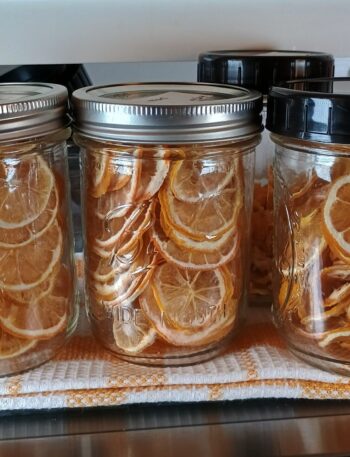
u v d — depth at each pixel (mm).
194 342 436
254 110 412
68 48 552
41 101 395
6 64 550
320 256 417
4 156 401
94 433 409
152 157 402
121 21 548
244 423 417
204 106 385
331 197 404
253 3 553
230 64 489
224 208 427
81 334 490
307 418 421
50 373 432
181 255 419
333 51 574
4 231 409
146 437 405
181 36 557
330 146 388
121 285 432
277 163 452
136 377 427
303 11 559
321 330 427
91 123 401
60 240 449
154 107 381
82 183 462
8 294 419
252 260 523
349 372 429
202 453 389
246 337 479
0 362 427
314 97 374
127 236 420
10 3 533
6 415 424
